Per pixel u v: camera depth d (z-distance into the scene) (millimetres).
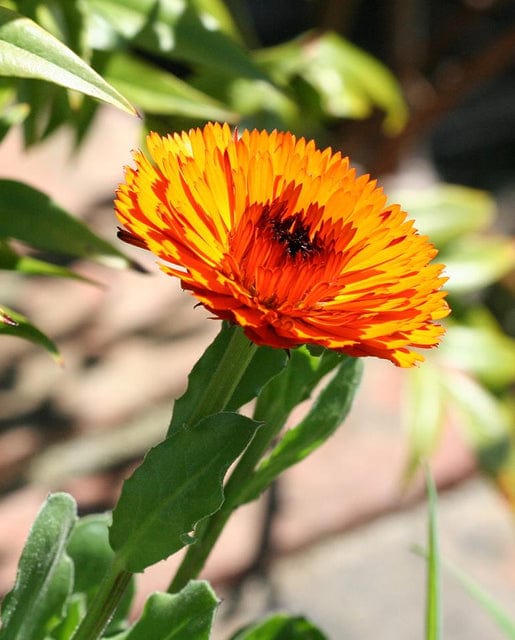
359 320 308
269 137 343
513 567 782
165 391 831
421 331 310
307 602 734
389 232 333
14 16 341
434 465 828
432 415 678
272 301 314
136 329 875
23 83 473
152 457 326
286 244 322
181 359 857
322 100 713
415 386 682
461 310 701
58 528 348
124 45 461
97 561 411
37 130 492
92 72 339
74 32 452
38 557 347
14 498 743
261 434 359
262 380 338
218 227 325
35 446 774
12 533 713
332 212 335
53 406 806
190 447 325
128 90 484
